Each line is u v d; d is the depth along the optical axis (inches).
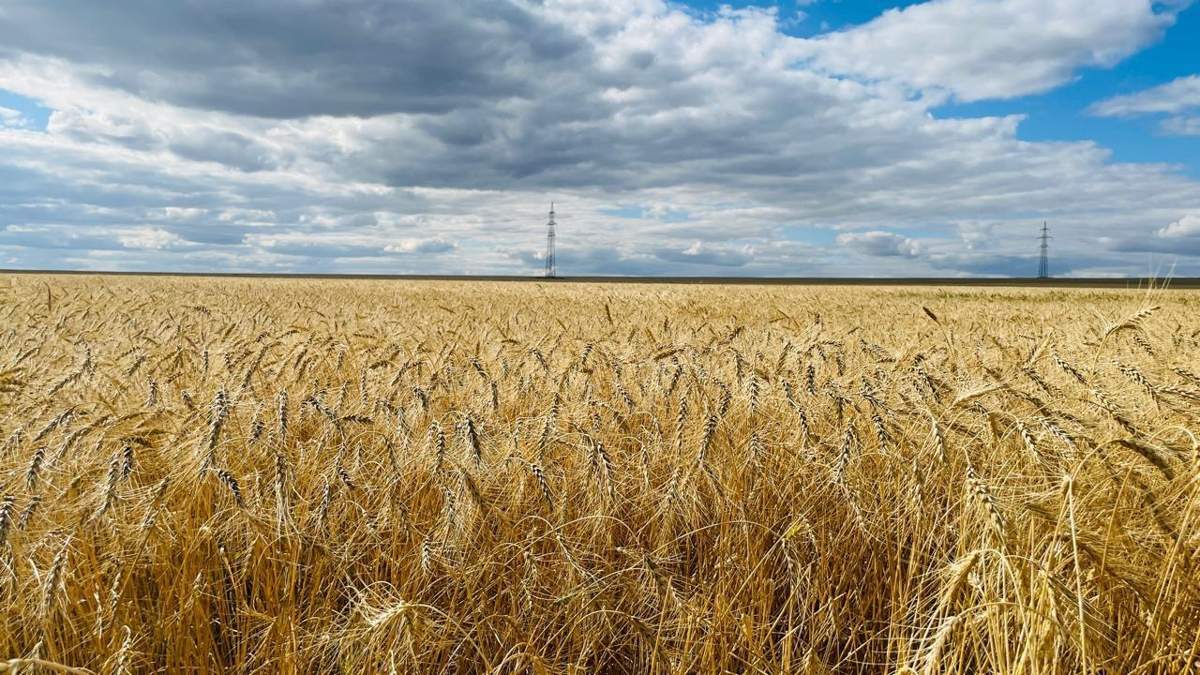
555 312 625.3
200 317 486.3
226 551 137.3
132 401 194.2
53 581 101.6
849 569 147.0
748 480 163.8
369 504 152.3
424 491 160.1
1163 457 120.9
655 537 156.1
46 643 107.5
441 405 207.0
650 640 115.6
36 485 122.0
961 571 97.7
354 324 445.4
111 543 125.0
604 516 139.9
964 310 753.6
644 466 163.0
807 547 143.9
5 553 105.7
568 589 126.8
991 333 434.3
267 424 163.6
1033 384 192.1
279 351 285.4
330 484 139.9
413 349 293.7
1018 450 156.5
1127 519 131.1
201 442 140.5
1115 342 249.8
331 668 114.8
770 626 130.6
